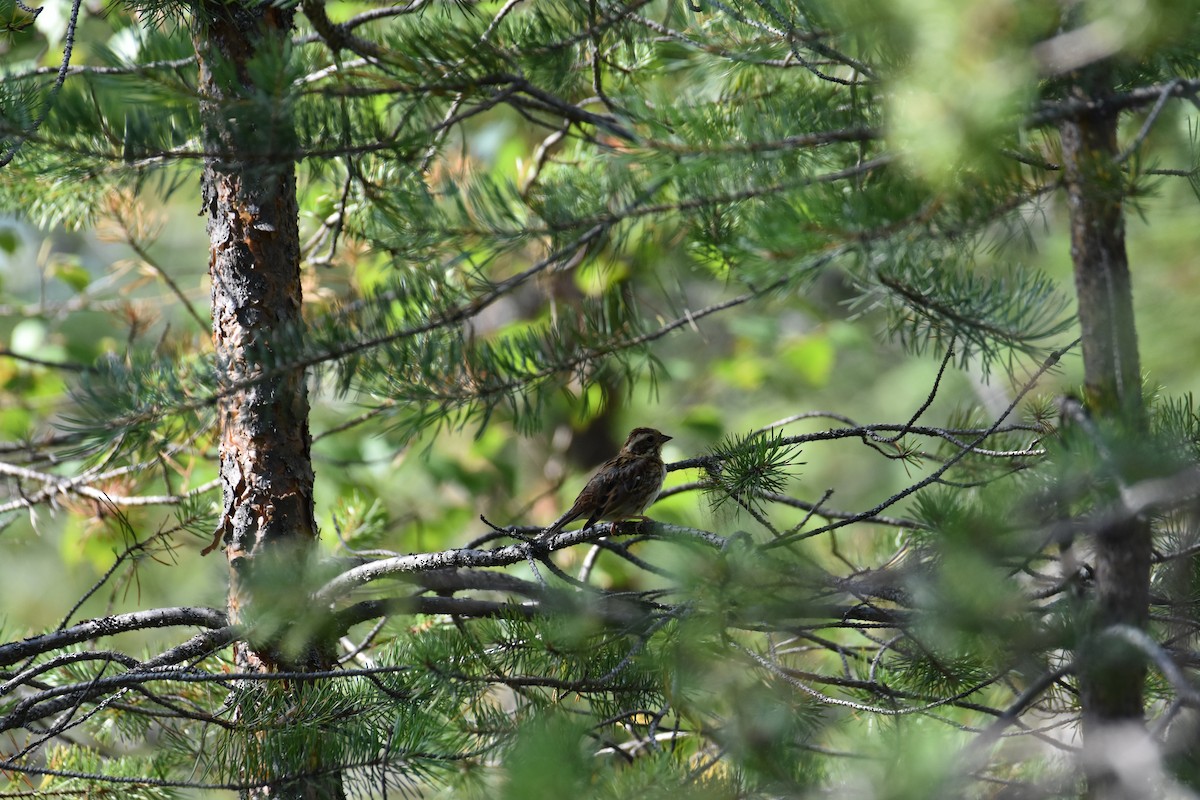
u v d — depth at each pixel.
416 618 13.65
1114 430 6.79
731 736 7.80
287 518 11.27
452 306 8.59
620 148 8.72
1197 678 8.23
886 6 6.46
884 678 11.60
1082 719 8.16
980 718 11.34
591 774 7.69
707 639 8.14
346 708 10.37
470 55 8.76
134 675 9.66
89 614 20.33
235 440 11.31
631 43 10.24
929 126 6.29
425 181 10.20
